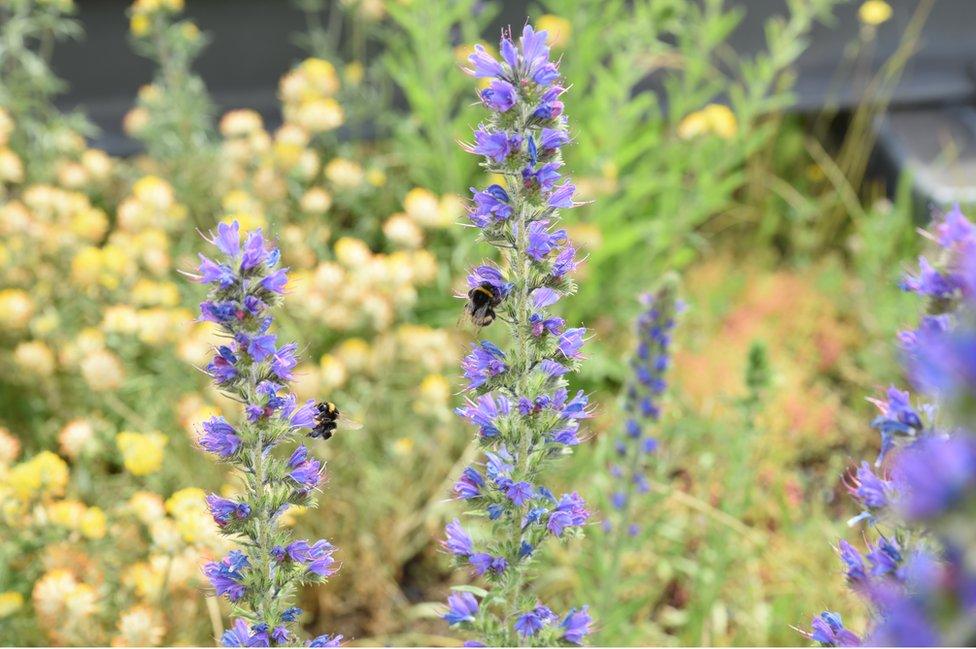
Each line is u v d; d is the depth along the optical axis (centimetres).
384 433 135
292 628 89
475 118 163
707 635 119
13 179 149
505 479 86
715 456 133
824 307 166
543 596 122
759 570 124
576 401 87
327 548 88
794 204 186
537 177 83
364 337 149
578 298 157
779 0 209
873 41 213
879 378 149
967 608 67
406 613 121
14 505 110
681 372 150
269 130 201
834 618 83
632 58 158
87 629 108
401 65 194
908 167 185
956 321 76
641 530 113
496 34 206
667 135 196
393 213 175
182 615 112
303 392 125
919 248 168
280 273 84
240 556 87
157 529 108
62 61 201
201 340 124
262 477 86
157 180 147
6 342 141
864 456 142
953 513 65
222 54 204
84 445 118
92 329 135
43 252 145
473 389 87
